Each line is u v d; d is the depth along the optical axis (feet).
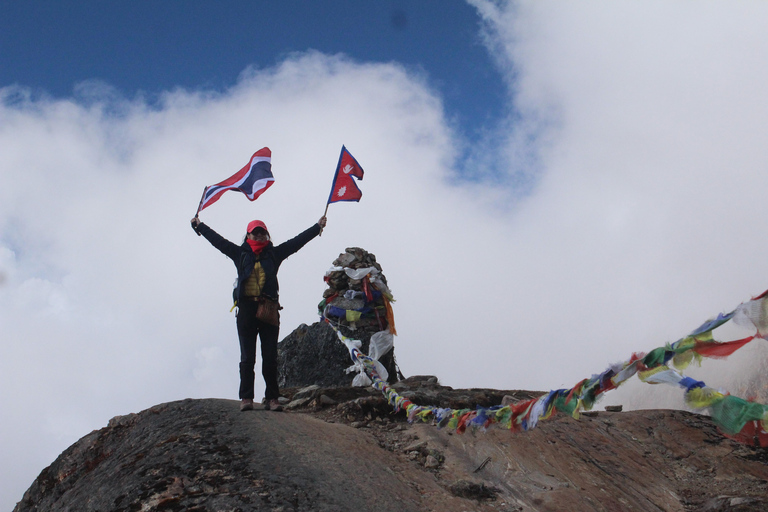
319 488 12.78
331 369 26.43
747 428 8.79
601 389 10.84
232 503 11.92
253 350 18.56
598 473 16.43
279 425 16.43
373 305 26.12
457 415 15.83
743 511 14.17
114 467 14.69
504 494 14.35
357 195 20.98
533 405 12.71
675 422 20.45
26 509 17.06
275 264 19.10
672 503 15.83
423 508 12.95
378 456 15.60
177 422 16.67
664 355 10.00
